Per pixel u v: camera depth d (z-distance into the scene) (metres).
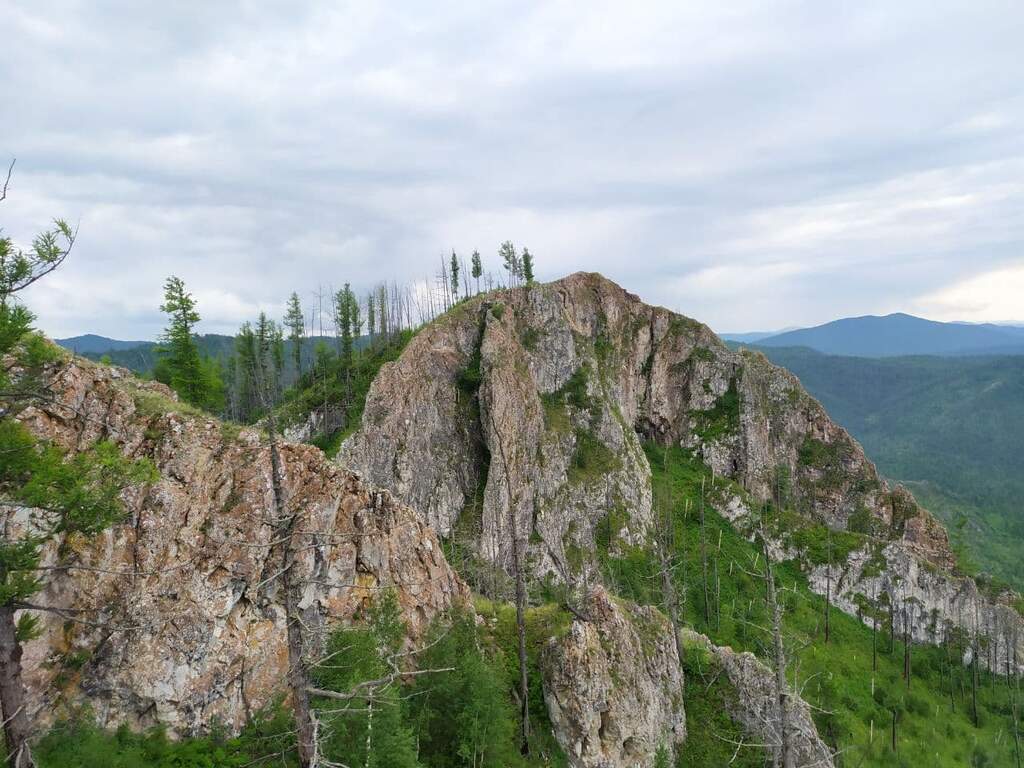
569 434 112.25
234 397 108.19
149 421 30.61
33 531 24.80
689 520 115.38
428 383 97.31
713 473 131.00
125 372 35.28
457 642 36.50
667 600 62.91
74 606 26.12
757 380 141.12
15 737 18.66
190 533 29.39
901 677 90.88
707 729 43.75
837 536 112.00
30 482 18.45
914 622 102.38
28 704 23.88
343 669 27.77
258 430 34.53
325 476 34.97
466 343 108.25
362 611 34.44
